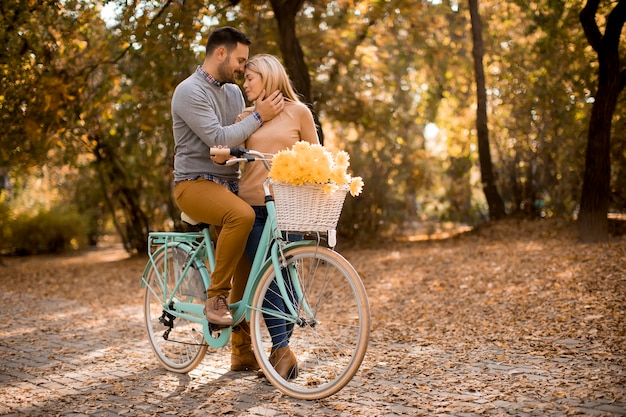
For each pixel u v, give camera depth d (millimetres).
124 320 7336
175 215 15703
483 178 14273
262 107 4320
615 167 12383
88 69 10961
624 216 13375
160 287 5020
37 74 10016
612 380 4031
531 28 12797
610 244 9555
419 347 5316
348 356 5066
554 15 12383
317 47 12734
